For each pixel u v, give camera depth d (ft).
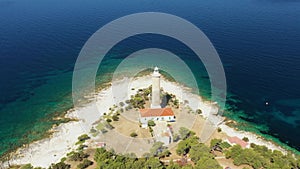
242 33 614.75
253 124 315.37
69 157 248.32
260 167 225.35
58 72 446.60
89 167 234.58
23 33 618.85
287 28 646.74
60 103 358.43
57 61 484.33
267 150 250.98
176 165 220.43
